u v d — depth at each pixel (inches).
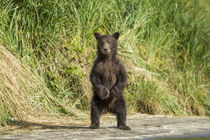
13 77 972.6
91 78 858.1
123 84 856.9
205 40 1536.7
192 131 778.2
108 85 879.1
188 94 1293.1
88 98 1115.9
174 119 996.6
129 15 1373.0
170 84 1311.5
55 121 942.4
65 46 1168.2
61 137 687.1
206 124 887.1
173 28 1461.6
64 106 1056.8
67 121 954.1
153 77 1262.3
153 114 1144.2
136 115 1086.4
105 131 765.3
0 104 886.4
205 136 722.8
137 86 1200.2
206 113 1270.9
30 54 1117.7
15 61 1023.6
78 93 1136.2
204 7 1681.8
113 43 901.8
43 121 931.3
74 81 1144.2
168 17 1492.4
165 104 1192.2
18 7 1143.0
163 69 1343.5
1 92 908.0
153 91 1190.3
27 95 989.2
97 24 1267.2
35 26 1151.6
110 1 1362.0
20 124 876.6
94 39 1235.2
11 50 1067.3
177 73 1344.7
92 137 690.2
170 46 1428.4
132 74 1219.9
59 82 1122.0
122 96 845.2
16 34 1109.1
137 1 1418.6
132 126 851.4
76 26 1213.1
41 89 1042.1
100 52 891.4
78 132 746.2
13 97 933.8
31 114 965.2
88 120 985.5
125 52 1274.6
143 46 1365.7
